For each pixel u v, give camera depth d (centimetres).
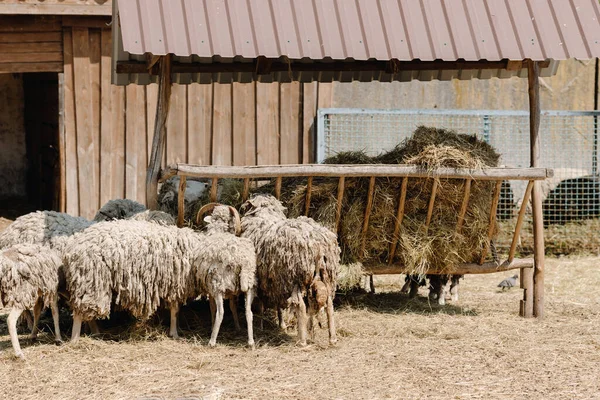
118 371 576
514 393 531
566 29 739
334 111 1153
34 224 685
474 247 768
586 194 1177
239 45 686
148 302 638
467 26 733
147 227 646
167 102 739
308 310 645
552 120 1235
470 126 1201
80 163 1119
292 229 635
